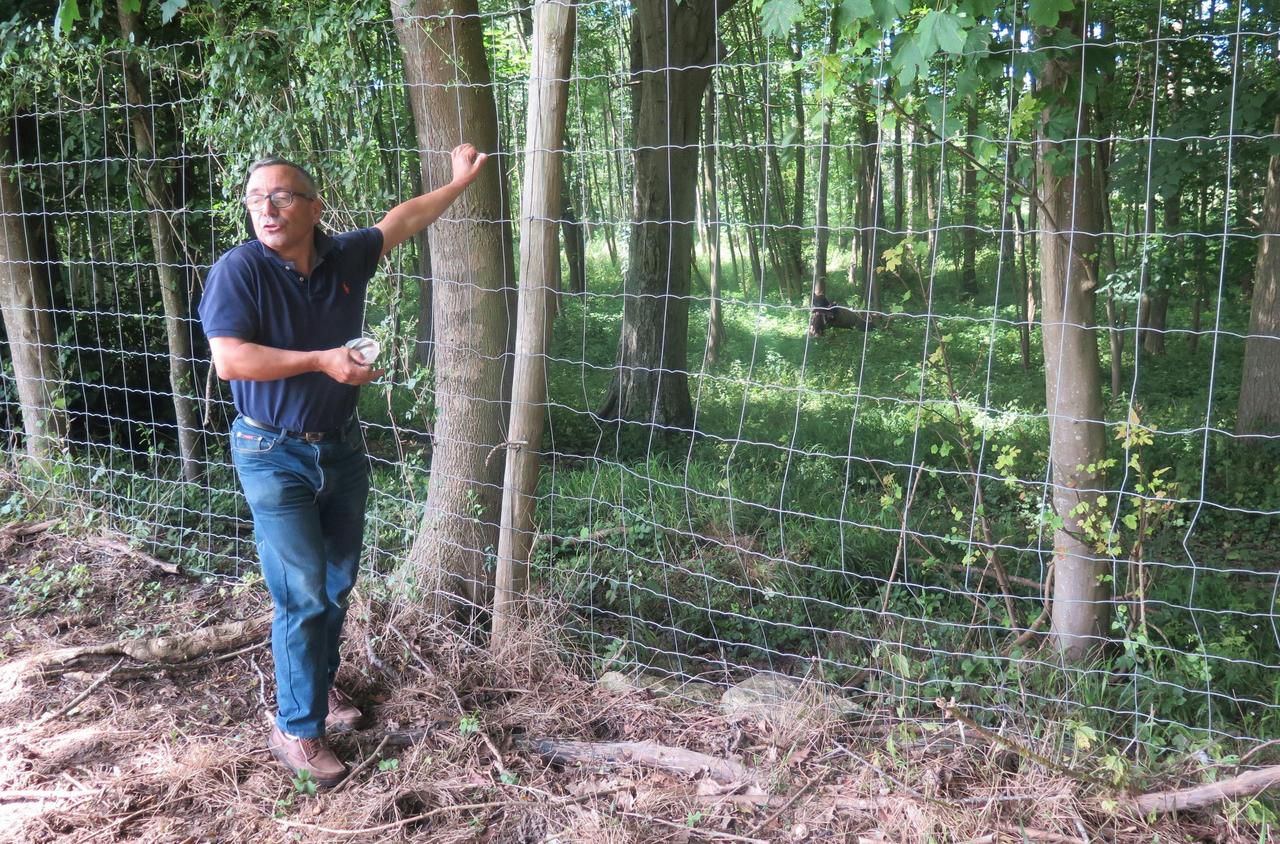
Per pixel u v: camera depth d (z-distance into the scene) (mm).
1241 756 2779
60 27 3541
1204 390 10352
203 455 6230
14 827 2656
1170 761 2811
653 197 8969
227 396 6812
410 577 4023
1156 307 12469
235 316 2592
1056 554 3402
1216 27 7070
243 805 2773
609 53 13859
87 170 6168
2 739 3119
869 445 8078
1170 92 8031
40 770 2938
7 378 6047
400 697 3410
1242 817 2537
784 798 2762
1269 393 7832
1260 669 3549
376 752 3025
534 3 3305
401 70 4449
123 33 5270
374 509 4539
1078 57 3082
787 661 3939
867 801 2691
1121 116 7168
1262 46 6879
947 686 3330
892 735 2955
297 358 2541
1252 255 10570
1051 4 2518
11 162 5617
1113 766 2650
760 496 6137
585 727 3244
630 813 2727
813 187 23875
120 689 3461
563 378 12398
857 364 12328
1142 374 11141
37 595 4309
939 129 3049
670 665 3756
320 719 2916
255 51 4125
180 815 2744
